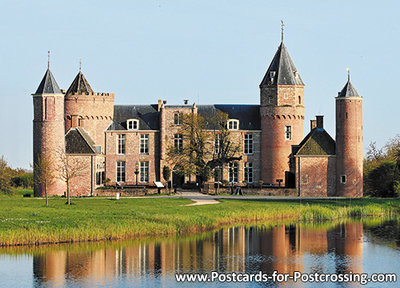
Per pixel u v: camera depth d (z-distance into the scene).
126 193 133.88
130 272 68.31
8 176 137.62
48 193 133.12
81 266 70.12
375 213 113.75
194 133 147.75
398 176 139.62
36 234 78.06
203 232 90.62
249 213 102.88
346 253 78.31
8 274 67.00
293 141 149.50
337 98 140.50
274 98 149.62
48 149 132.62
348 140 139.25
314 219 106.62
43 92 132.75
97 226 83.06
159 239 84.00
